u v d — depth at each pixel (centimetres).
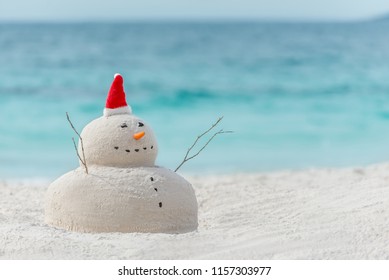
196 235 687
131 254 632
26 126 2012
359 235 686
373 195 877
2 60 3797
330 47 4422
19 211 851
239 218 812
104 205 691
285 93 2719
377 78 3091
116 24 8762
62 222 707
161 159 1572
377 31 5894
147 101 2534
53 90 2770
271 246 662
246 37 5491
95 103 2461
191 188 736
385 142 1791
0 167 1486
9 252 639
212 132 1914
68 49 4481
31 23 9219
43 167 1496
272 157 1591
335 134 1903
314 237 682
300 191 973
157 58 4003
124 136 717
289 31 6275
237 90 2803
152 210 693
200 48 4594
